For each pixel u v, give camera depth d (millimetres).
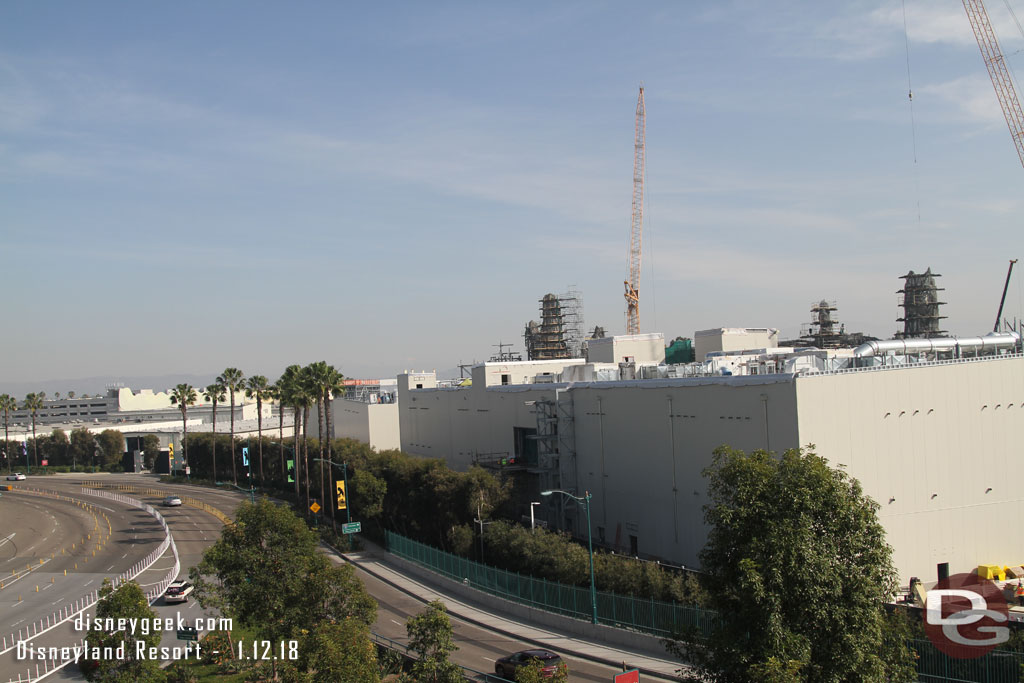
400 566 73750
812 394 48219
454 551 68062
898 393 50562
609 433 68312
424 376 124562
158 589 63656
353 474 94812
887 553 24016
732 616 24328
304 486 118812
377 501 83562
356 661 31328
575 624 48906
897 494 49750
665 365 66125
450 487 73000
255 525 39938
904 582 49375
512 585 56500
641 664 40844
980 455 52344
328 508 98750
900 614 26953
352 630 34219
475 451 96188
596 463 70438
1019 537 52938
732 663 23266
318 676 31031
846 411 49031
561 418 74312
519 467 77375
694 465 57156
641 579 47531
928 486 50625
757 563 22797
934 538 50438
